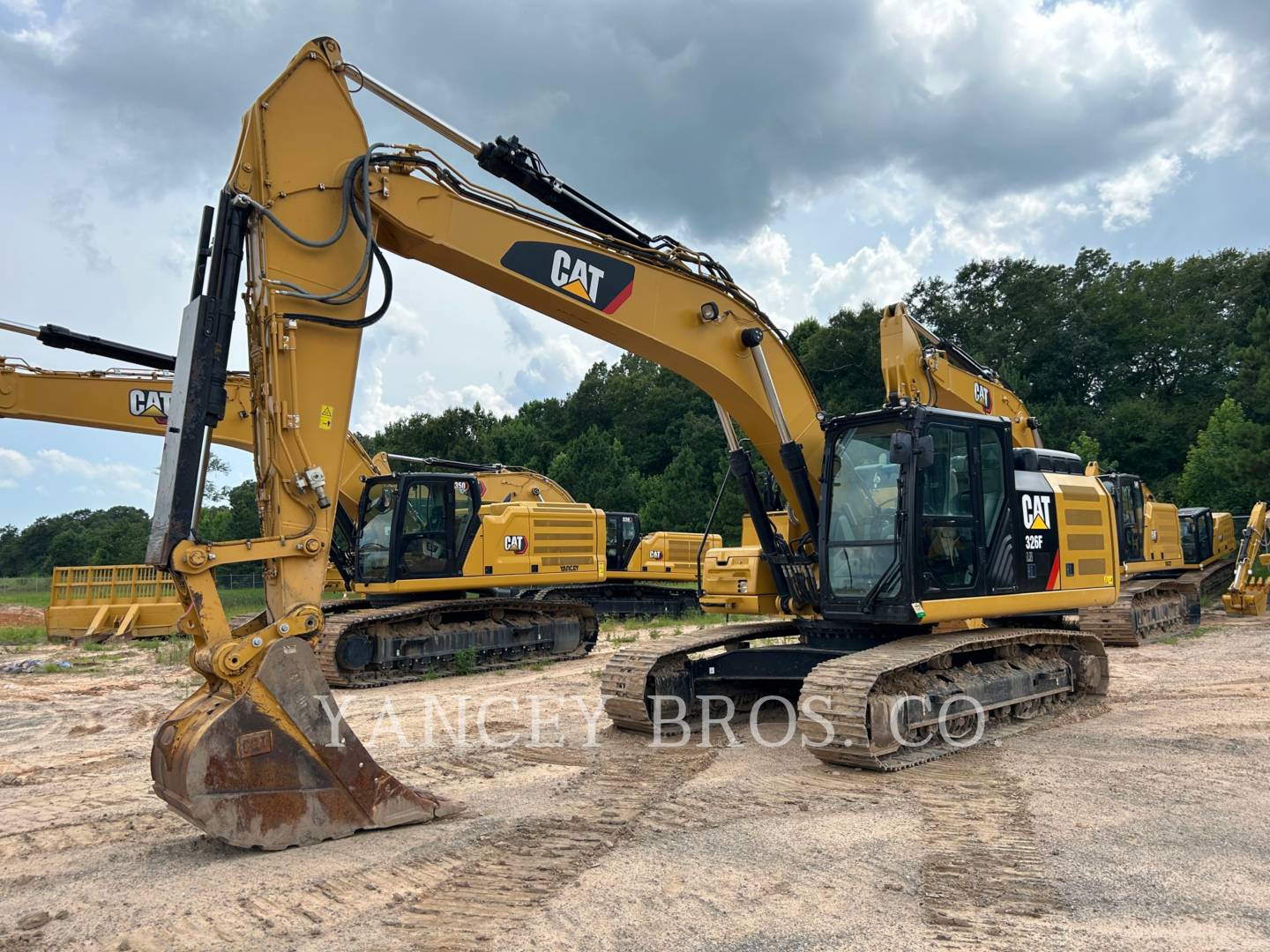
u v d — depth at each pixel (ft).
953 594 25.23
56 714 34.35
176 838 17.80
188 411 17.12
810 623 28.58
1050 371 179.01
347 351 19.33
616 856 16.21
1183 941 12.53
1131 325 179.63
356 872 15.33
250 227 18.58
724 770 23.03
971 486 26.25
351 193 19.29
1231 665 40.24
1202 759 23.27
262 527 18.48
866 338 167.12
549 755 24.86
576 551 51.26
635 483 163.12
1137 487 58.44
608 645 54.03
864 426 26.11
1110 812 18.72
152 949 12.60
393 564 43.83
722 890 14.53
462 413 203.92
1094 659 31.24
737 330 26.91
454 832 17.53
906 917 13.44
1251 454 95.14
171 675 44.83
